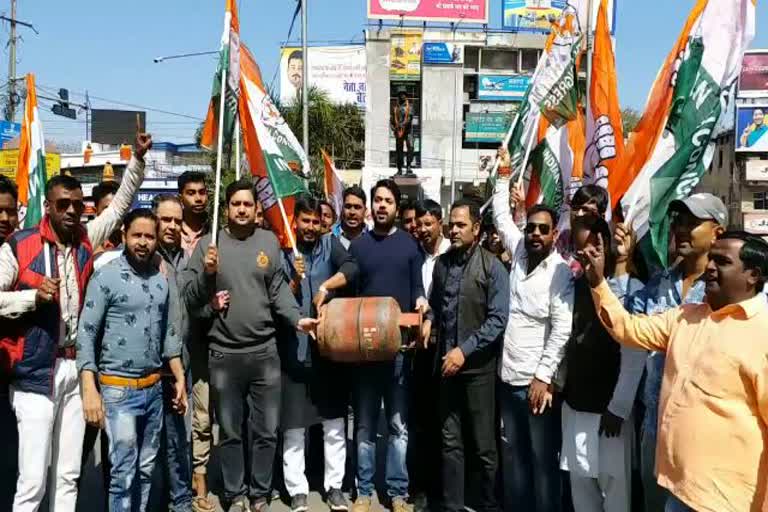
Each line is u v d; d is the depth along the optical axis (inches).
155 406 162.6
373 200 192.7
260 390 179.0
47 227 156.5
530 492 172.4
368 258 191.6
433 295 187.8
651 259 167.5
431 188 1317.7
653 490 192.1
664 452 120.5
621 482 153.1
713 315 117.6
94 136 1846.7
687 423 115.8
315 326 175.5
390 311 172.9
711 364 114.0
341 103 1411.2
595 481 158.7
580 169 217.9
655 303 150.3
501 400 173.5
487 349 174.7
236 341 175.0
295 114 1130.0
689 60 172.1
